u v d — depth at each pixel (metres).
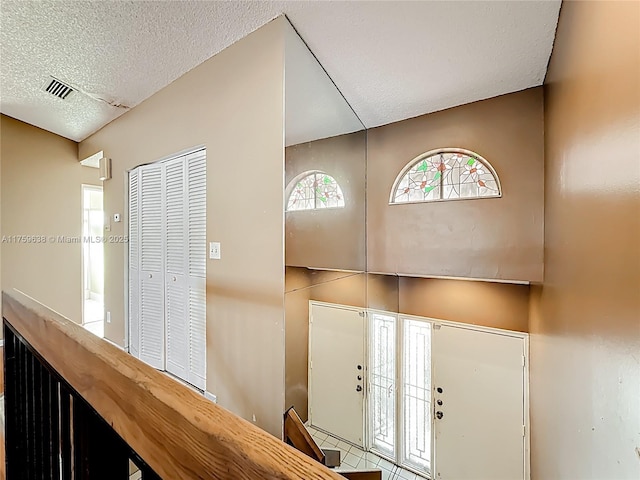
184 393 0.50
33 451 1.10
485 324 2.86
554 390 1.66
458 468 2.99
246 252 2.09
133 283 3.19
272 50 1.87
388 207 2.73
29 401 1.12
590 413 1.03
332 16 1.75
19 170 3.69
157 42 2.13
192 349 2.56
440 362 3.07
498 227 2.23
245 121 2.06
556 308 1.61
